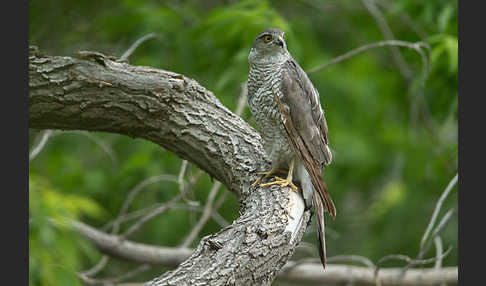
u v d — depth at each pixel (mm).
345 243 11633
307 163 6590
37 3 10953
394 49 11117
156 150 10633
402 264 10688
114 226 9086
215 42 10508
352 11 12617
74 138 11320
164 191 10711
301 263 9023
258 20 9820
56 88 6301
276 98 6805
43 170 10617
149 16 10930
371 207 11922
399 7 10938
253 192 6793
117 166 10875
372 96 12602
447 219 7352
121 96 6582
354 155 11734
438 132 11781
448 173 11461
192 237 9188
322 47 12539
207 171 7422
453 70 9578
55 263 6602
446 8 10312
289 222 5996
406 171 12094
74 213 7977
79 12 11516
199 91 7242
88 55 6438
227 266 5004
